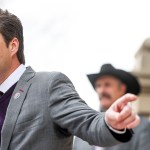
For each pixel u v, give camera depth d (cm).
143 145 905
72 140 482
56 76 473
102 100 1025
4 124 464
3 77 492
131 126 374
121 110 377
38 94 468
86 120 424
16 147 459
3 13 495
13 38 493
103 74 1024
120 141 397
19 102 471
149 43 1662
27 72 490
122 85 1028
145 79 1611
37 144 454
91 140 416
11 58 491
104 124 396
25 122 461
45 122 457
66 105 448
